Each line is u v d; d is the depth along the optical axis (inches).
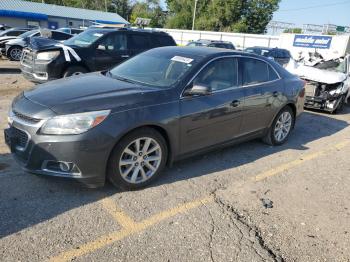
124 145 146.3
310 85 361.1
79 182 142.2
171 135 161.3
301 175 191.3
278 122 230.4
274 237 131.9
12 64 605.6
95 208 141.3
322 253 125.0
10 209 135.9
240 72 197.2
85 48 352.8
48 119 136.0
